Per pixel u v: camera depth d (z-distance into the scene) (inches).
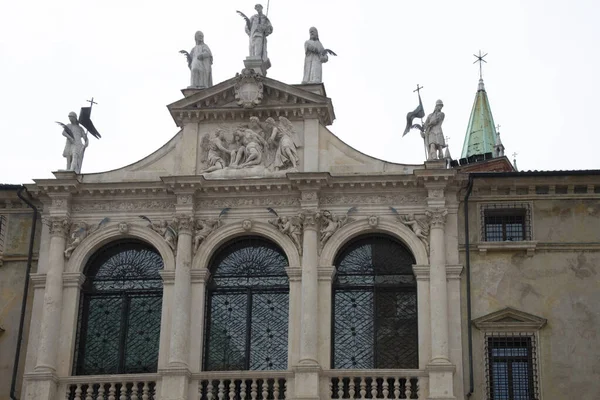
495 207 1432.1
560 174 1419.8
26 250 1477.6
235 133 1488.7
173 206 1461.6
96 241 1454.2
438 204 1414.9
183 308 1392.7
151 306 1438.2
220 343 1409.9
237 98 1488.7
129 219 1461.6
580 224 1414.9
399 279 1418.6
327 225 1427.2
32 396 1360.7
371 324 1400.1
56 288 1421.0
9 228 1491.1
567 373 1346.0
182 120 1503.4
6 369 1418.6
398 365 1376.7
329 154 1472.7
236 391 1365.7
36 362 1390.3
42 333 1393.9
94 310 1446.9
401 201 1434.5
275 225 1433.3
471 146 2405.3
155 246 1444.4
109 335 1433.3
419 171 1412.4
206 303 1424.7
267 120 1483.8
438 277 1379.2
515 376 1354.6
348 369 1354.6
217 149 1482.5
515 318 1373.0
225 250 1455.5
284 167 1461.6
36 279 1444.4
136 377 1365.7
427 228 1413.6
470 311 1379.2
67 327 1413.6
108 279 1457.9
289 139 1471.5
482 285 1393.9
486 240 1423.5
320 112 1481.3
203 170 1475.1
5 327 1440.7
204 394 1366.9
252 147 1475.1
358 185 1432.1
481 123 2421.3
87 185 1464.1
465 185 1433.3
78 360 1421.0
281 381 1364.4
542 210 1425.9
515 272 1398.9
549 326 1369.3
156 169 1491.1
